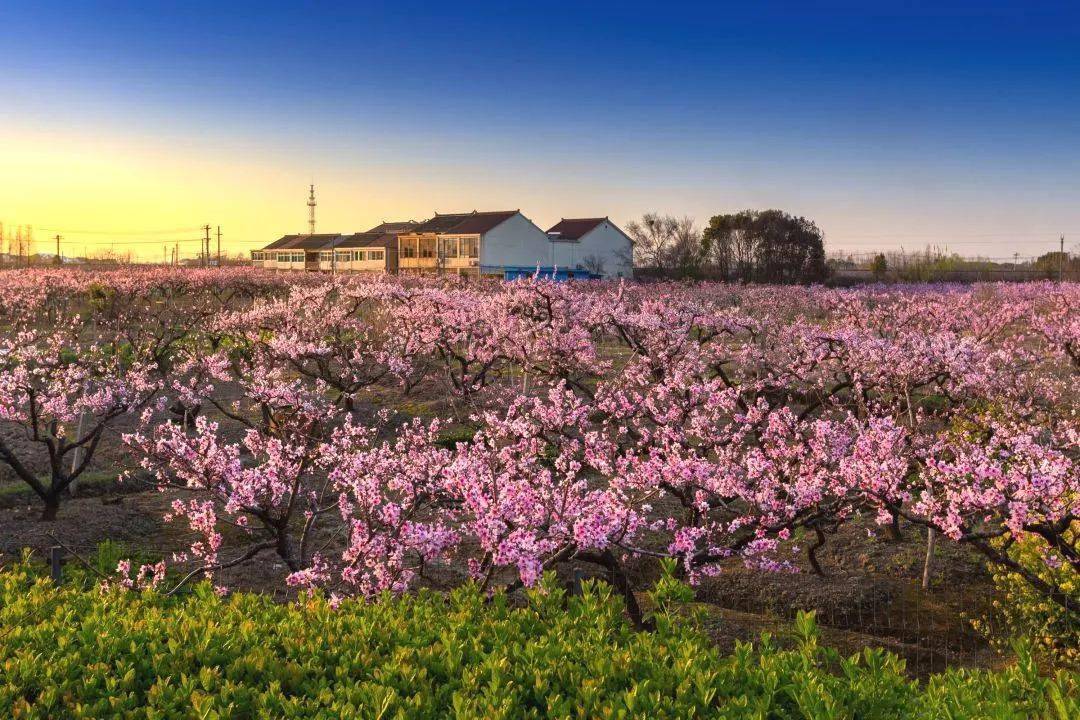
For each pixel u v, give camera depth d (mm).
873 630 9414
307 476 13477
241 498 8023
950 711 4617
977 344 15859
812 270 69000
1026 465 8250
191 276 51000
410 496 8016
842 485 9438
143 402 13625
